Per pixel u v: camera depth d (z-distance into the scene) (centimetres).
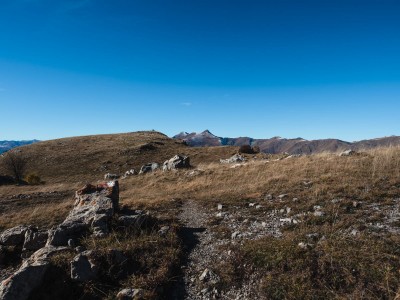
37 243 1208
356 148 2839
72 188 4138
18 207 2812
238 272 941
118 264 971
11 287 805
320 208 1360
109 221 1286
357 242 975
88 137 11244
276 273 895
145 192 2748
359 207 1330
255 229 1266
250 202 1688
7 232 1285
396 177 1681
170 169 3966
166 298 884
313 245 979
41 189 4541
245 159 4419
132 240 1145
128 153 8081
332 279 830
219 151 7300
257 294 848
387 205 1323
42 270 893
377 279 797
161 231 1241
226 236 1234
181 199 2009
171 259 1028
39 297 841
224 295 872
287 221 1291
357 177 1764
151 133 12750
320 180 1812
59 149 9125
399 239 969
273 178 2078
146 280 908
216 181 2544
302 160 2614
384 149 2503
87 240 1165
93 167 7244
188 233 1326
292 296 798
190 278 966
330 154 2672
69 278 907
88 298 856
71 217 1347
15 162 6425
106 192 1529
